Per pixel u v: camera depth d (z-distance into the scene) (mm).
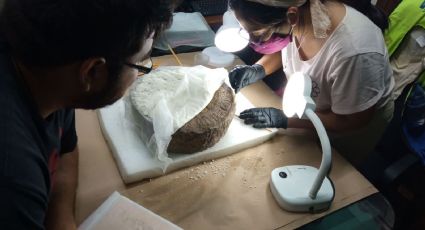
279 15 878
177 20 1436
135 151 897
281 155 977
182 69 1017
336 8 970
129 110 948
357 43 925
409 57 1311
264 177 900
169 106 904
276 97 1205
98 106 568
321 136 752
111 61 475
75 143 813
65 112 689
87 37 431
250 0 842
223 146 942
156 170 864
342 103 994
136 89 943
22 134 449
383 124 1190
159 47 1323
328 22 913
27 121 471
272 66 1272
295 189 832
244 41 1056
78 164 853
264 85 1262
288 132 1058
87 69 471
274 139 1028
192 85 945
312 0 896
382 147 1397
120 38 452
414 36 1292
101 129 979
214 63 1320
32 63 455
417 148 1218
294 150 998
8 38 448
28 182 435
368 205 869
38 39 425
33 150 462
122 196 792
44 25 414
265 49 1108
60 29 416
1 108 436
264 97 1197
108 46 451
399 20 1334
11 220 414
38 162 471
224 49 1095
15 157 423
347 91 963
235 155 961
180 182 865
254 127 1021
